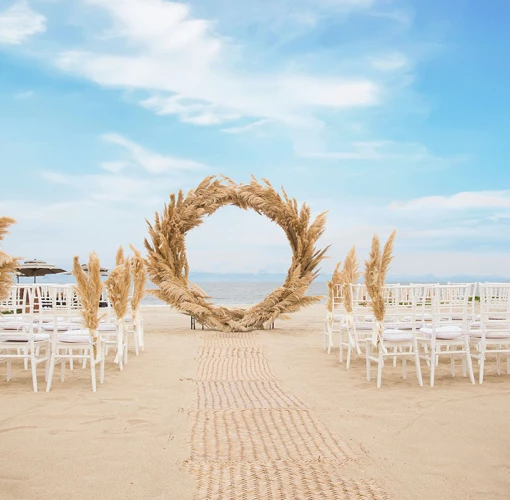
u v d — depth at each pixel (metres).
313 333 13.01
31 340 6.39
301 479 3.67
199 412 5.40
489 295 7.77
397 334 6.77
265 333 12.94
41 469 3.84
